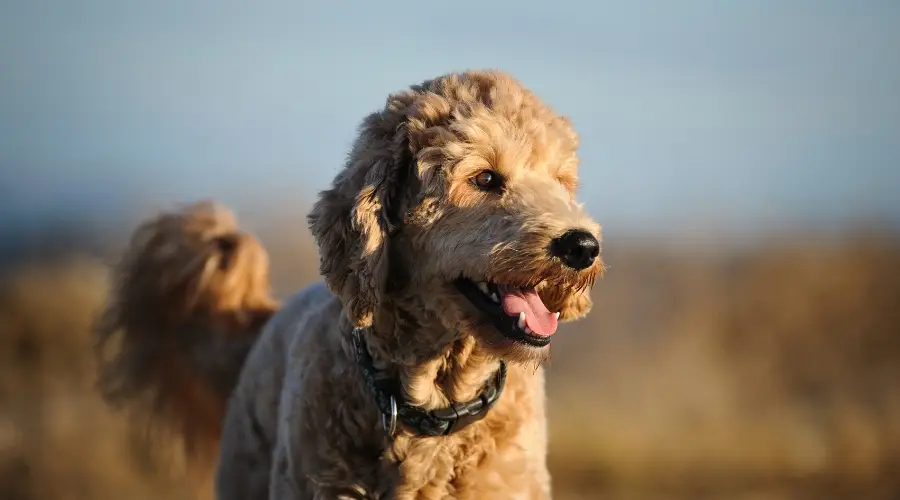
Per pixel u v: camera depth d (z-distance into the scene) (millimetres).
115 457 10695
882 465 11391
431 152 5762
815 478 11281
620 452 11445
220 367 8289
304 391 6055
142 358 8617
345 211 5816
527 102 6117
